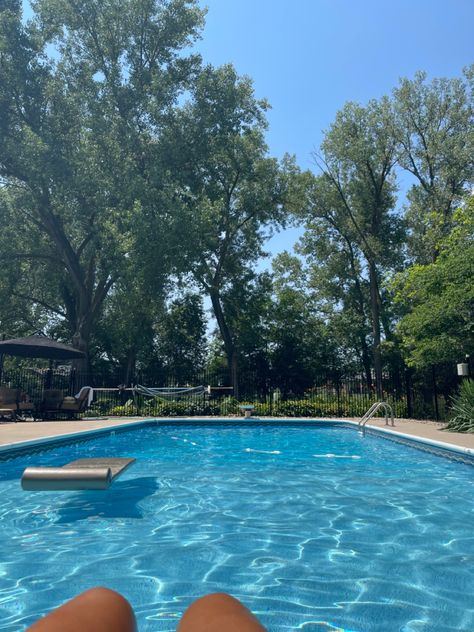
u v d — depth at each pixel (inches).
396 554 171.3
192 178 1198.9
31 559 166.2
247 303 1295.5
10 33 1005.8
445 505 241.4
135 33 1126.4
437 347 595.5
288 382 1237.1
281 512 228.2
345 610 128.0
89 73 1098.1
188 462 373.1
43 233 1267.2
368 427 588.7
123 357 1390.3
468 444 383.6
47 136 999.6
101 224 1055.0
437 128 1199.6
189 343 1416.1
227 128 1192.2
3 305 1204.5
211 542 184.4
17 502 246.8
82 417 752.3
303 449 452.1
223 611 19.7
